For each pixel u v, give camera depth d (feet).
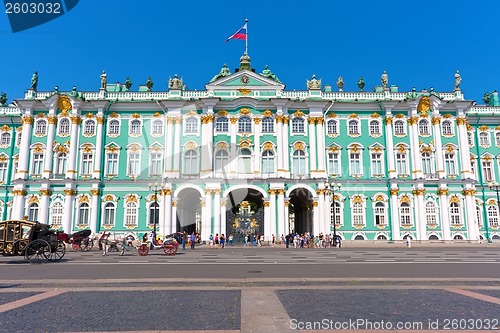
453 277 51.06
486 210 175.01
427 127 174.40
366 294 38.17
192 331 25.44
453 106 174.81
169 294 38.78
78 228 163.53
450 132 174.40
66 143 170.91
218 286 43.70
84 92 177.27
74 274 57.31
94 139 171.73
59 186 166.61
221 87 175.94
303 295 37.68
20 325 27.14
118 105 174.60
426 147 172.04
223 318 28.84
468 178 168.04
